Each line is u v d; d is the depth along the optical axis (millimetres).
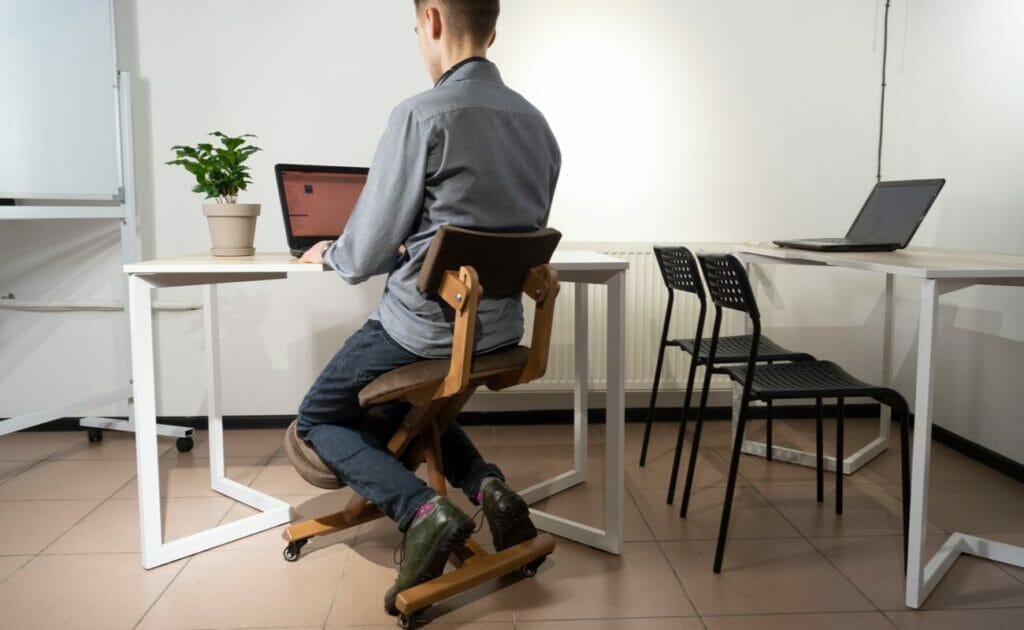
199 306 2990
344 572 1907
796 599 1767
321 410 1784
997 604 1740
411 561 1630
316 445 1795
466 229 1574
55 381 3129
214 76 3006
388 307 1689
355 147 3072
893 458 2811
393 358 1682
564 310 3158
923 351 1688
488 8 1644
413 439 1888
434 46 1693
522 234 1620
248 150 2076
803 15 3146
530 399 3270
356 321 3150
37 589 1818
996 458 2664
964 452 2840
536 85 3107
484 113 1584
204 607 1733
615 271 1925
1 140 2393
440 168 1558
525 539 1791
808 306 3273
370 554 2012
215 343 2428
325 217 2100
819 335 3293
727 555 2004
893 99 3211
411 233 1666
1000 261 1907
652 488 2508
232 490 2398
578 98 3125
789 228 3240
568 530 2102
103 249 3041
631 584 1842
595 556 2000
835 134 3213
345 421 1822
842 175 3232
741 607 1730
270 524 2188
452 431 1969
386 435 1891
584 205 3180
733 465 1893
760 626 1649
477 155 1570
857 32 3166
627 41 3113
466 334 1556
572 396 3281
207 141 3025
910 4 3160
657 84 3139
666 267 2584
